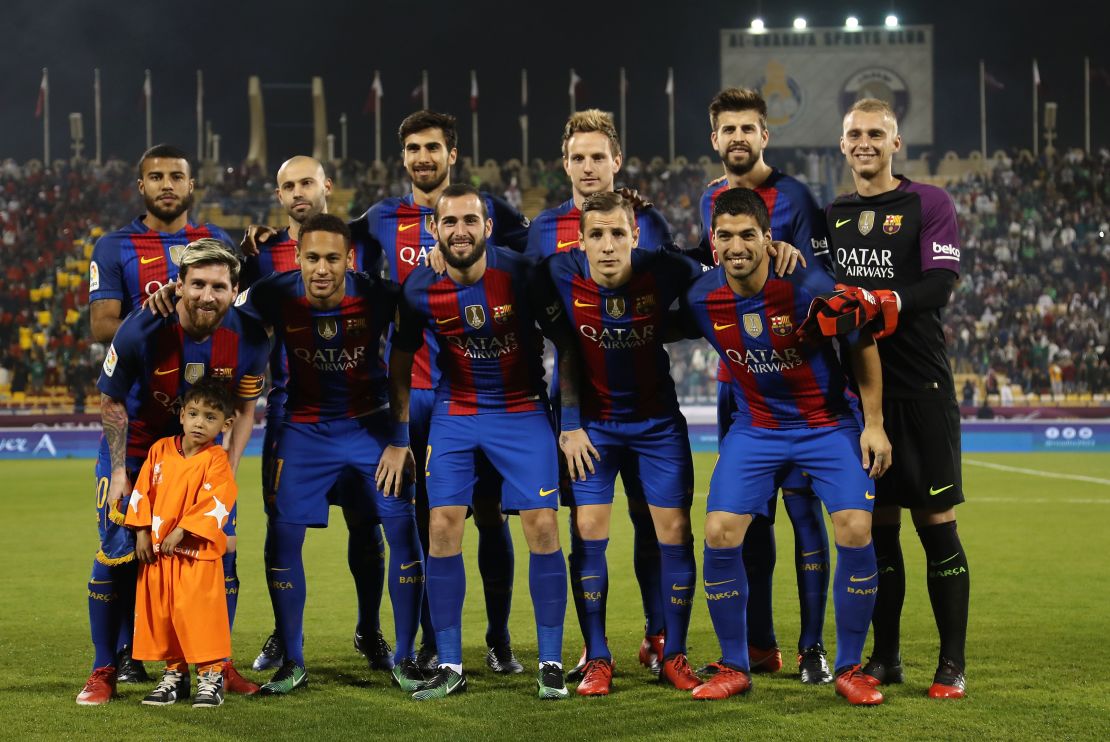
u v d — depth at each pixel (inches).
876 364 177.6
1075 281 1065.5
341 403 195.3
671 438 191.2
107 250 205.8
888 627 187.2
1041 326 990.4
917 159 1350.9
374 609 207.2
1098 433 835.4
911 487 182.4
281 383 220.4
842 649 179.9
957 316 997.2
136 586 189.8
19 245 1074.7
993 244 1107.3
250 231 217.6
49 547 360.8
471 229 176.4
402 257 222.4
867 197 194.1
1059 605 253.3
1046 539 362.9
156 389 186.1
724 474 183.8
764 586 199.2
